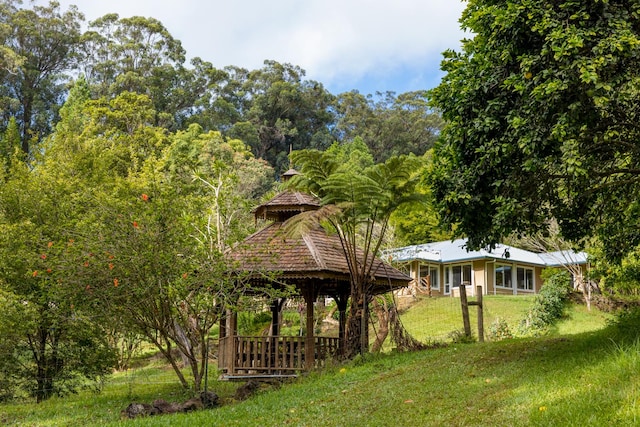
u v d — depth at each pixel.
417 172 15.65
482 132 10.12
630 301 26.17
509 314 27.61
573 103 8.52
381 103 100.62
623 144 10.09
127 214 13.83
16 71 68.38
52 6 78.19
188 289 13.63
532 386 8.32
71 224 14.58
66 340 17.69
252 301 14.47
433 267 39.00
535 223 10.80
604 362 8.27
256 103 81.88
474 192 10.46
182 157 38.31
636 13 8.84
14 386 17.59
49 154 23.92
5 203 18.50
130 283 13.31
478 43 11.10
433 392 9.44
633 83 8.85
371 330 23.23
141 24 76.31
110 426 10.24
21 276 16.50
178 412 12.02
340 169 15.80
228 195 23.84
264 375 15.04
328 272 14.89
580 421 6.25
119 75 69.00
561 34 8.52
